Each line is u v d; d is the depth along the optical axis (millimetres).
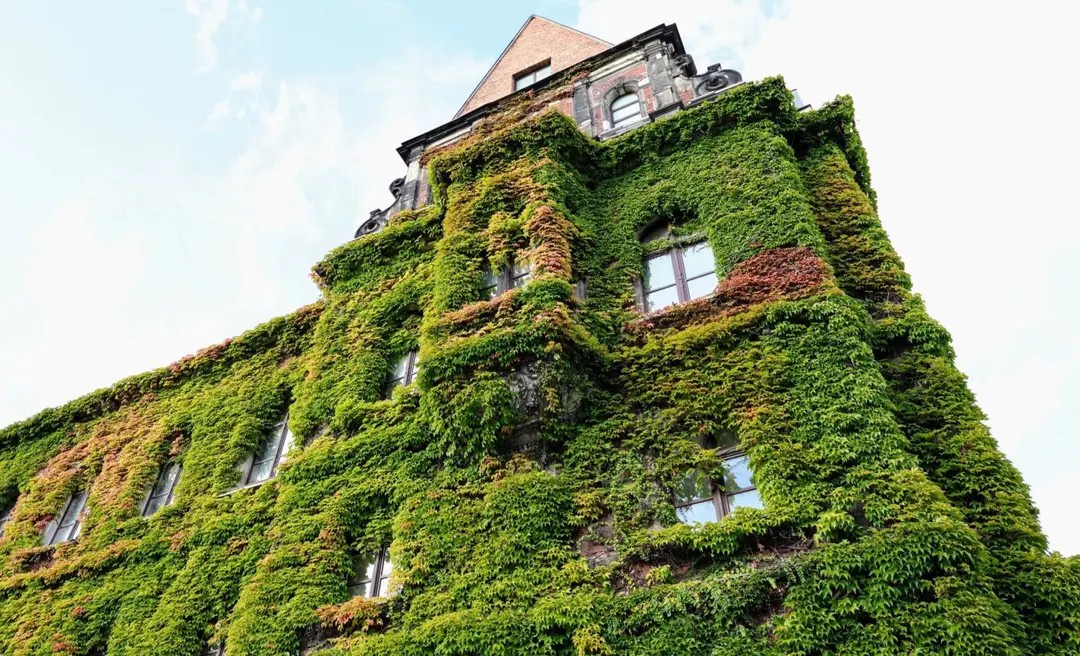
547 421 13031
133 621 15141
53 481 20297
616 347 14109
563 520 12000
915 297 13461
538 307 13883
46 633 15836
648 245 15930
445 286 15781
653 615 10195
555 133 17484
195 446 18562
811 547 10203
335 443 15820
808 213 14469
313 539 14211
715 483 11641
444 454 13898
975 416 11523
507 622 10891
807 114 17453
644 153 17531
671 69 21781
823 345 12141
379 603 12445
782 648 9227
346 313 18688
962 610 8648
